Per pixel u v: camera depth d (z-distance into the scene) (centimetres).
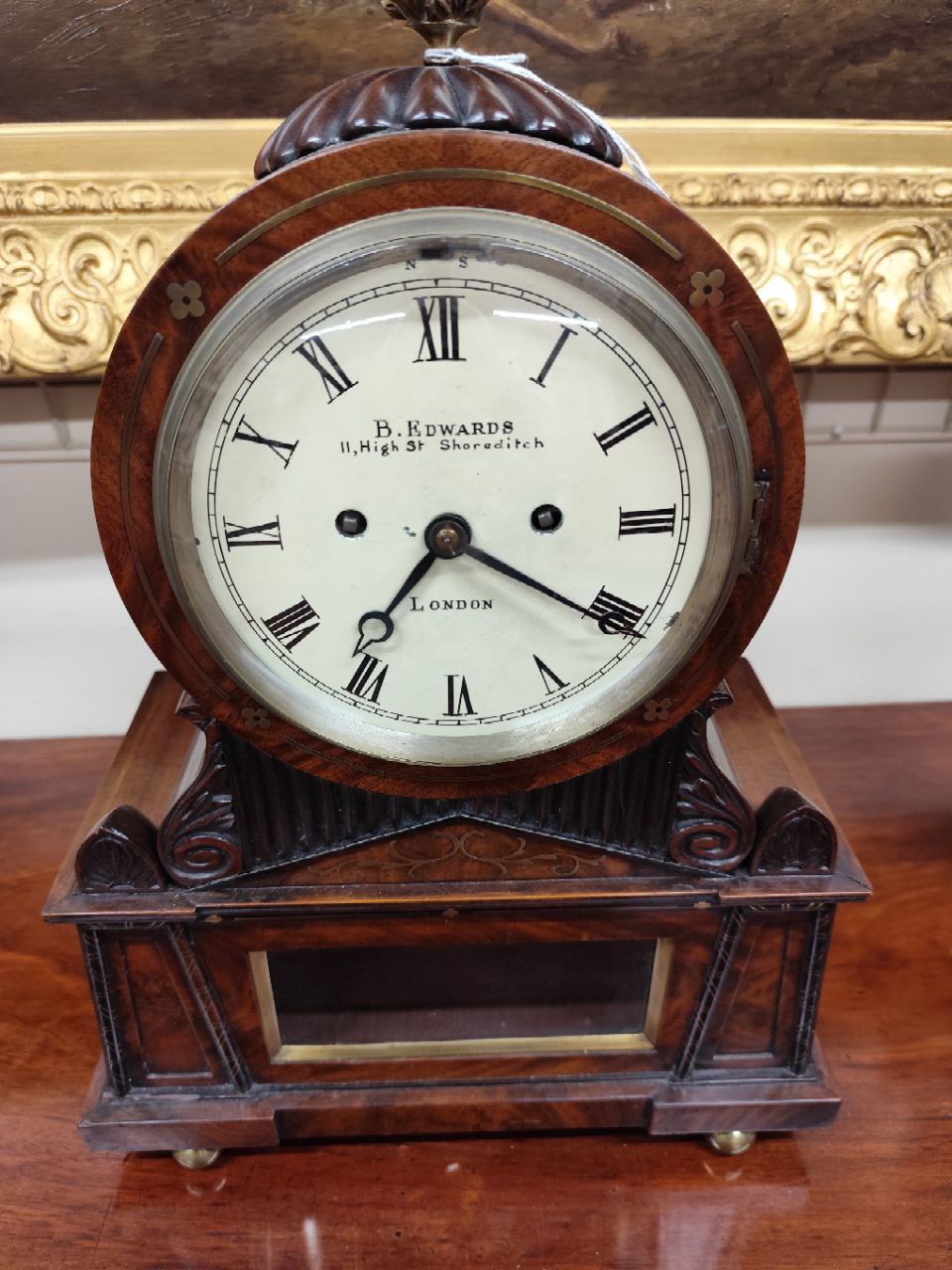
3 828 132
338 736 73
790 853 83
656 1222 91
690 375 62
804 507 135
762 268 103
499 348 62
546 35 93
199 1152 94
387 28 92
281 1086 94
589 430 64
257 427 63
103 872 82
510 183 59
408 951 104
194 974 86
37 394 117
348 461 65
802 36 93
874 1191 93
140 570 68
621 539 68
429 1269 88
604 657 72
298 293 59
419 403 63
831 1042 106
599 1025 96
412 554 68
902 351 106
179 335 61
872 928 118
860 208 100
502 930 86
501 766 75
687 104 97
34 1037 106
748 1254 89
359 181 58
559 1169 96
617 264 60
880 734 147
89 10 89
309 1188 94
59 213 97
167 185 97
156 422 64
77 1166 96
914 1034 106
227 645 70
